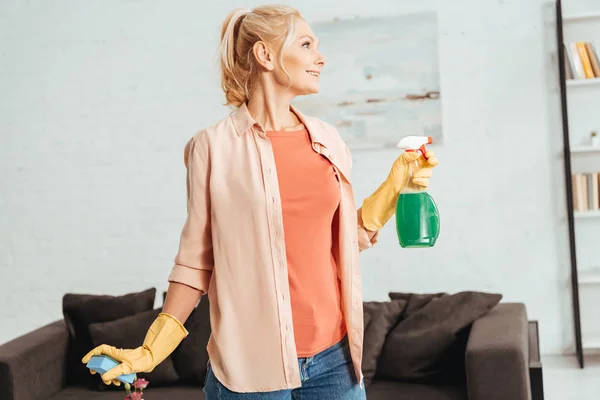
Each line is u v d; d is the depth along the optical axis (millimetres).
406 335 3508
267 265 1638
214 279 1691
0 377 3451
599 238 4871
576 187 4723
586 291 4902
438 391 3322
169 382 3697
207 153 1695
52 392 3754
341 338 1729
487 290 4938
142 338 3766
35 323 5422
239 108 1735
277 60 1697
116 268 5309
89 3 5258
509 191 4887
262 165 1657
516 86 4852
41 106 5344
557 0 4637
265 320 1640
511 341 3016
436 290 4977
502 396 2945
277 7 1716
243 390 1646
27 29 5332
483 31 4855
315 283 1685
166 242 5250
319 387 1703
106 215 5309
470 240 4938
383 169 4957
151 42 5207
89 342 3920
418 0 4895
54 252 5371
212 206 1665
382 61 4910
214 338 1677
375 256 5020
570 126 4852
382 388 3395
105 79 5266
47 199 5367
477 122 4891
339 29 4938
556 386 4309
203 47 5164
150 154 5242
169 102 5207
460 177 4922
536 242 4879
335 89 4961
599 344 4641
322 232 1706
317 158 1723
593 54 4680
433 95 4879
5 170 5406
